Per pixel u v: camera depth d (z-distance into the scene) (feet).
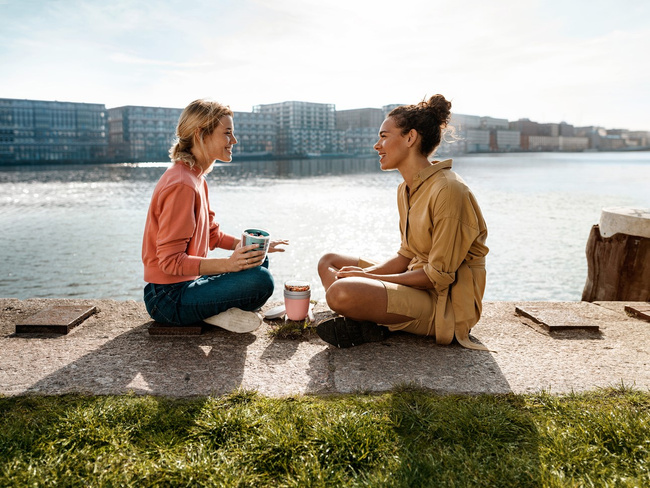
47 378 7.82
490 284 34.58
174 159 9.33
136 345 9.27
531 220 64.34
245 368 8.29
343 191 119.14
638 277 14.39
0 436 5.96
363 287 8.93
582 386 7.72
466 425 6.35
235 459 5.69
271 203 90.58
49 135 488.85
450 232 8.77
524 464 5.61
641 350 9.31
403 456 5.75
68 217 74.49
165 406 6.88
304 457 5.73
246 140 577.84
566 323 10.49
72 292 35.78
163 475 5.40
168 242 8.75
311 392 7.42
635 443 5.96
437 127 9.30
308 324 10.36
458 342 9.62
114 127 543.80
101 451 5.79
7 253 48.49
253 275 9.37
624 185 121.29
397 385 7.60
